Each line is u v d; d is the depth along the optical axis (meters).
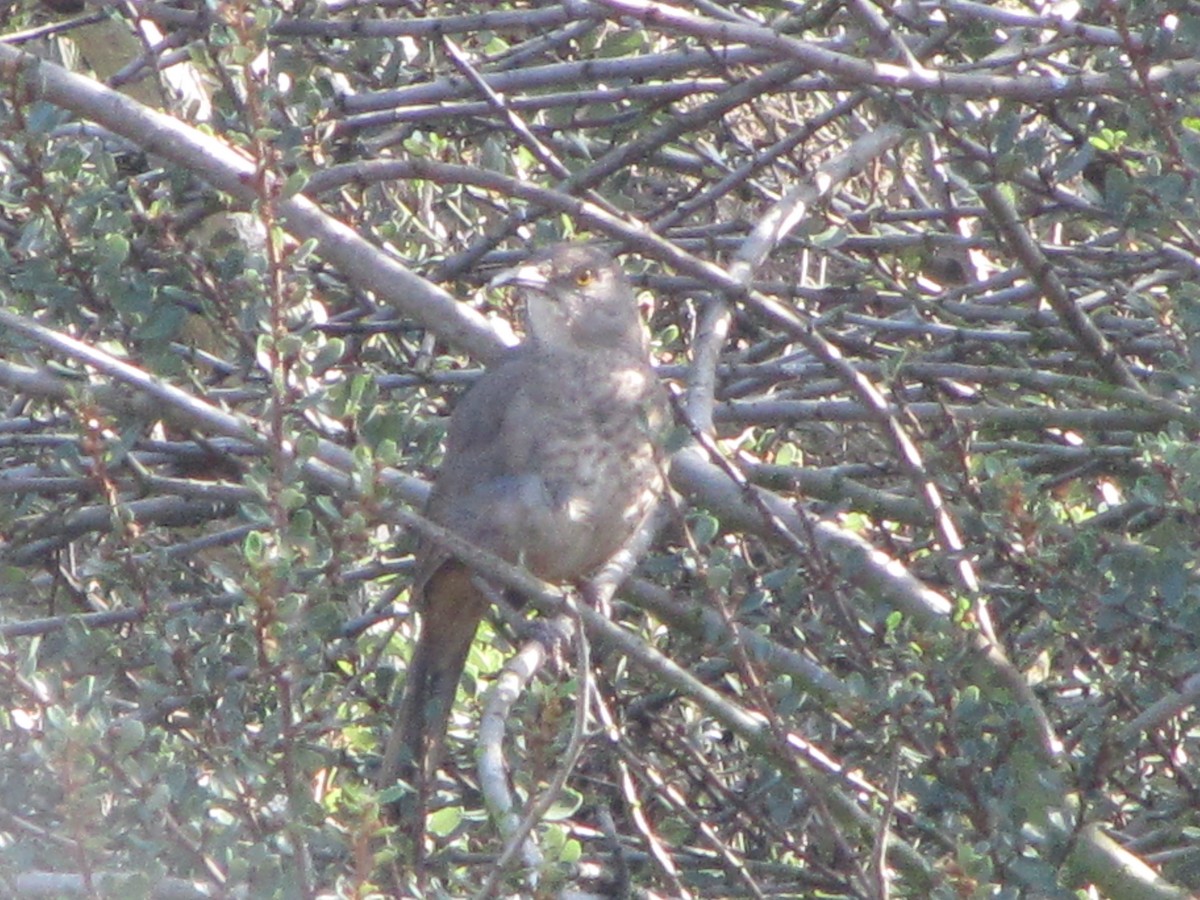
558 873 6.54
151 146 9.48
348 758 9.43
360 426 9.05
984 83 9.62
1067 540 9.17
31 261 9.21
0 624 8.77
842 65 9.48
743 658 7.73
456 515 9.91
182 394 8.91
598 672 9.77
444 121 11.62
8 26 12.59
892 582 9.12
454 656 9.98
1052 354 11.76
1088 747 8.34
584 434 9.91
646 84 11.97
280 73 11.09
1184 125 10.01
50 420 10.69
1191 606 8.15
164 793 6.90
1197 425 9.21
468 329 10.23
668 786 9.41
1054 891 7.47
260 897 7.02
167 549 10.24
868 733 8.30
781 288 11.68
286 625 7.26
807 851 9.34
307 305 11.57
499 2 11.99
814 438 12.67
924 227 12.79
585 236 11.52
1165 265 11.02
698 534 8.07
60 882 7.03
